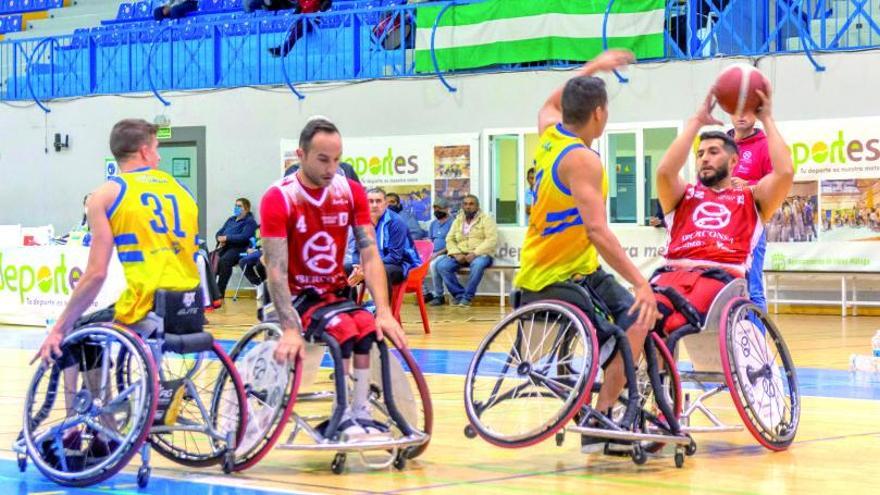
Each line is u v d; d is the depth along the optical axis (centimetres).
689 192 596
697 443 599
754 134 708
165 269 503
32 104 2041
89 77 2017
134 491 470
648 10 1602
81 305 491
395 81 1778
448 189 1741
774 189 576
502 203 1722
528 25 1670
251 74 1903
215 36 1923
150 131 517
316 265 519
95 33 2003
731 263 580
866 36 1559
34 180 2042
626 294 532
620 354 527
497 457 554
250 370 519
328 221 517
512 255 1689
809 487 479
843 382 859
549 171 523
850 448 579
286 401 500
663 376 570
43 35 2359
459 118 1736
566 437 614
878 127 1474
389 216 1150
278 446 504
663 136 1600
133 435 471
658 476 504
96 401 488
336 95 1822
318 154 505
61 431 493
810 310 1541
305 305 521
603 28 1616
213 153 1914
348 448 496
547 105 577
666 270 593
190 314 507
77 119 2011
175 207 512
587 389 501
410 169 1762
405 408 532
